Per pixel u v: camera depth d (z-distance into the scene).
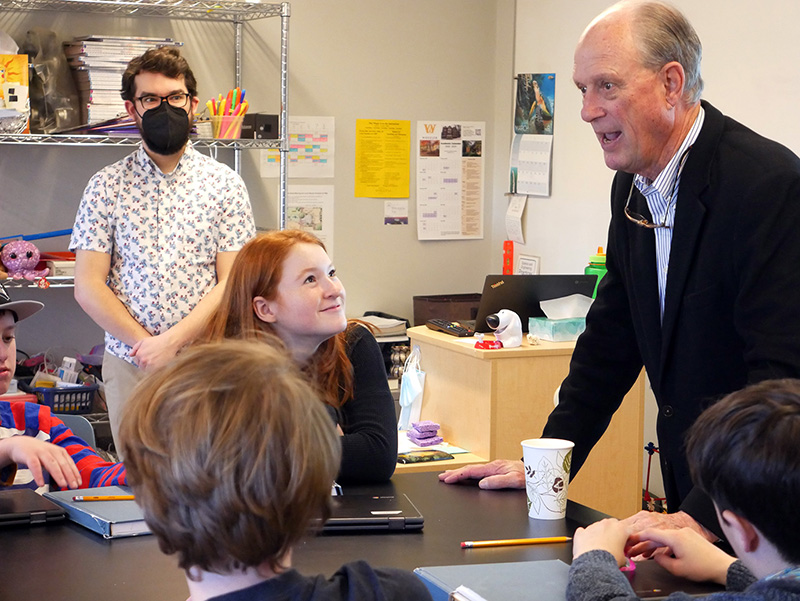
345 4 4.24
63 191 3.87
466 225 4.57
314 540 1.42
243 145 3.69
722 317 1.69
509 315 2.94
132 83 2.82
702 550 1.27
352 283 4.41
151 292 2.87
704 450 1.05
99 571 1.27
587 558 1.17
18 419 2.00
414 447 3.02
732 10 3.11
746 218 1.60
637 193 1.84
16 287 3.61
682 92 1.67
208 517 0.78
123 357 2.86
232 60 4.09
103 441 3.65
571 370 1.98
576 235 3.96
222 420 0.78
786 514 0.98
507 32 4.42
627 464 3.10
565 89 3.99
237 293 1.92
